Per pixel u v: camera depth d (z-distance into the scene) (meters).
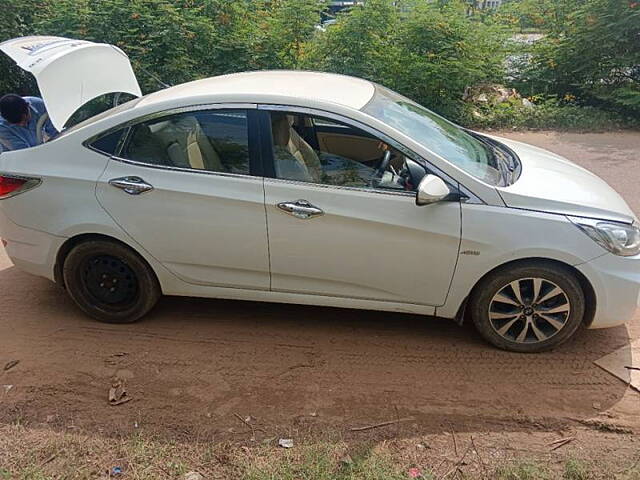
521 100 10.50
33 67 4.25
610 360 3.45
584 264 3.22
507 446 2.79
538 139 9.07
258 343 3.65
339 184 3.32
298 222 3.33
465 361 3.46
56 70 4.32
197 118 3.45
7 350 3.58
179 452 2.76
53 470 2.66
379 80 10.23
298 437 2.86
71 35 9.79
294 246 3.39
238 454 2.74
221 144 3.42
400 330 3.78
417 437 2.86
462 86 10.16
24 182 3.59
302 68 10.59
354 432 2.89
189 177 3.41
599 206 3.31
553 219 3.20
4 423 2.96
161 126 3.48
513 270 3.31
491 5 12.50
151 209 3.46
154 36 9.87
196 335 3.74
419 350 3.56
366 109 3.43
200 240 3.49
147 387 3.24
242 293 3.64
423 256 3.31
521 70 11.30
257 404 3.10
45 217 3.61
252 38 10.74
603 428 2.91
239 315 3.97
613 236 3.22
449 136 3.75
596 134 9.37
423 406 3.08
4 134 5.22
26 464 2.69
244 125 3.40
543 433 2.89
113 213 3.52
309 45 10.86
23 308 4.08
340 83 3.88
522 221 3.20
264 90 3.50
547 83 11.05
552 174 3.63
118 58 5.07
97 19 9.88
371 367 3.41
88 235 3.64
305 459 2.70
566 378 3.29
